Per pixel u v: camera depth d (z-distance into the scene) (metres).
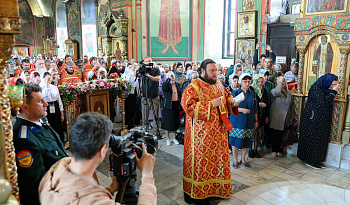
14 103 1.47
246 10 8.98
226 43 11.03
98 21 15.56
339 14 3.94
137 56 12.18
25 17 21.83
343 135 4.05
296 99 4.47
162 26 11.87
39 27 22.41
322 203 2.71
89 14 18.09
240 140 3.83
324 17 4.02
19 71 5.82
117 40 12.71
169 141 4.98
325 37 4.11
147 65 4.80
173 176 3.75
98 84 4.80
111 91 5.66
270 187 3.26
